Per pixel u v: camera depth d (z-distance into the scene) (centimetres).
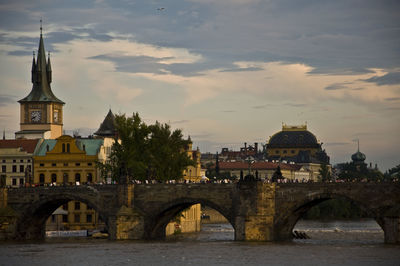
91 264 17425
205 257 18275
